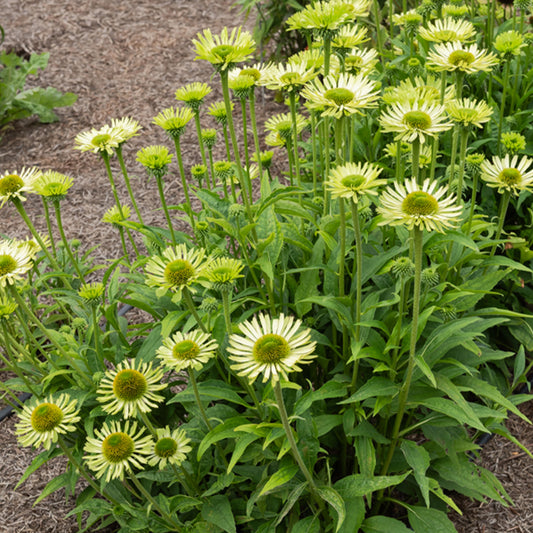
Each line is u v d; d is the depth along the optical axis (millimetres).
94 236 2439
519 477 1574
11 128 3234
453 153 1380
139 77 3514
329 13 1307
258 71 1446
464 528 1502
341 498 1228
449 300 1325
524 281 1759
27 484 1645
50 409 1234
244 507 1364
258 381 1373
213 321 1329
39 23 4020
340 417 1351
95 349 1402
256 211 1440
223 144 2914
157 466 1394
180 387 1709
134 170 2844
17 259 1297
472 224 1490
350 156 1412
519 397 1437
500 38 1669
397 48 1894
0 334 1544
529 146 1833
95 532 1539
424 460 1300
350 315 1307
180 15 4094
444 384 1290
